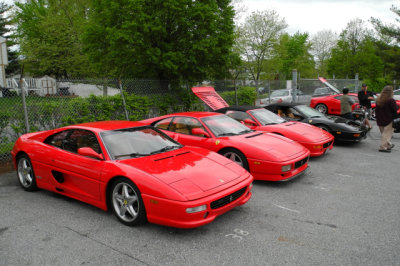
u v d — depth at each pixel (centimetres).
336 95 1487
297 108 907
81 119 792
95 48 1213
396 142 952
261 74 3569
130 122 500
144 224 379
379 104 792
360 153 791
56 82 771
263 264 292
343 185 538
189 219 325
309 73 4844
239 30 3080
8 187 525
